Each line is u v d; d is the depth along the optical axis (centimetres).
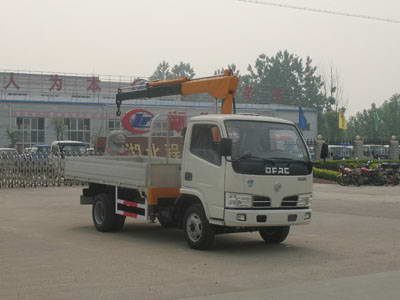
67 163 1417
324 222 1482
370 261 952
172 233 1270
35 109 5466
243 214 969
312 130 6719
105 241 1147
